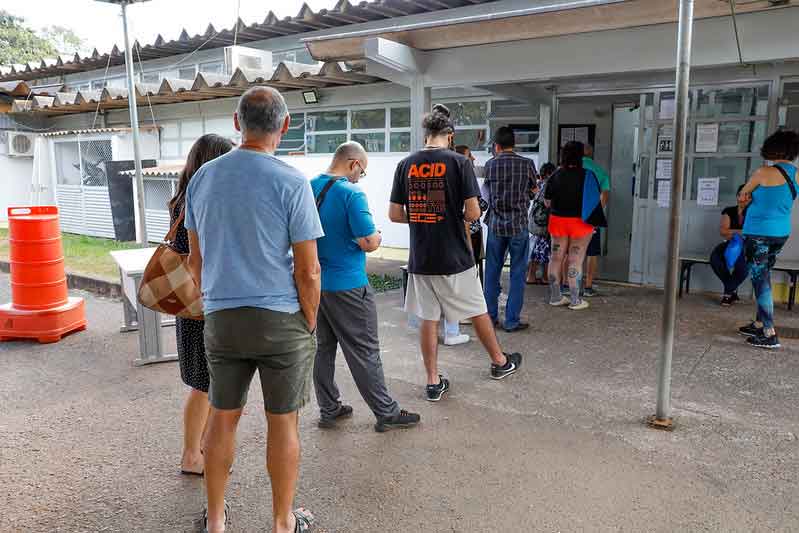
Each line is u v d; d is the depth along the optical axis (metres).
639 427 3.78
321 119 11.61
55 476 3.29
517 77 6.02
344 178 3.55
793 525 2.76
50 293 5.87
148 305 3.02
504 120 9.72
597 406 4.10
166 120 13.34
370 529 2.79
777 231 5.09
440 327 6.09
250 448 3.59
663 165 7.48
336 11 9.16
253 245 2.42
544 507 2.94
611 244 10.24
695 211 7.30
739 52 5.05
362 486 3.14
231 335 2.46
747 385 4.43
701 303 6.78
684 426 3.78
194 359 3.13
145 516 2.92
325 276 3.54
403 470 3.30
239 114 2.52
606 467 3.30
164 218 11.73
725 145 7.07
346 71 8.88
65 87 16.03
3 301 7.59
